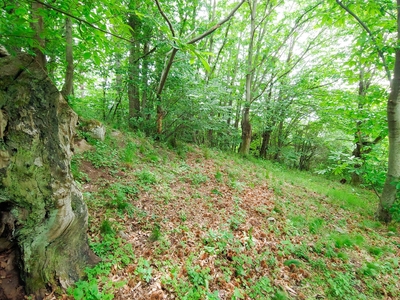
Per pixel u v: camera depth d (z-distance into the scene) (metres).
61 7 2.15
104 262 2.65
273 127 13.27
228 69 14.72
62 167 2.12
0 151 1.67
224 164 8.15
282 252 3.55
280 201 5.80
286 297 2.68
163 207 4.21
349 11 5.48
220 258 3.18
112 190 4.19
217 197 5.18
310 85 11.25
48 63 5.57
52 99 2.07
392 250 4.18
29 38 2.06
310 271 3.27
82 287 2.20
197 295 2.47
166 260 2.92
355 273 3.39
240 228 4.03
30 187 1.87
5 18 1.96
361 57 5.96
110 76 9.00
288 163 15.54
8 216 1.79
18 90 1.79
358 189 9.98
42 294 2.02
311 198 6.77
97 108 9.85
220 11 12.53
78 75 7.91
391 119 5.38
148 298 2.34
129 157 5.64
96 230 3.13
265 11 11.62
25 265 1.93
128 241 3.14
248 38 13.98
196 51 2.12
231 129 11.43
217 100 8.04
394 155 5.49
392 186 5.60
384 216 5.72
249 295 2.66
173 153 7.81
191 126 8.34
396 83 5.21
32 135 1.88
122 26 2.36
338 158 6.06
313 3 9.60
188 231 3.64
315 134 15.02
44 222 1.99
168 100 7.87
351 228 5.05
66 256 2.29
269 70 12.51
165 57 7.55
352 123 6.77
